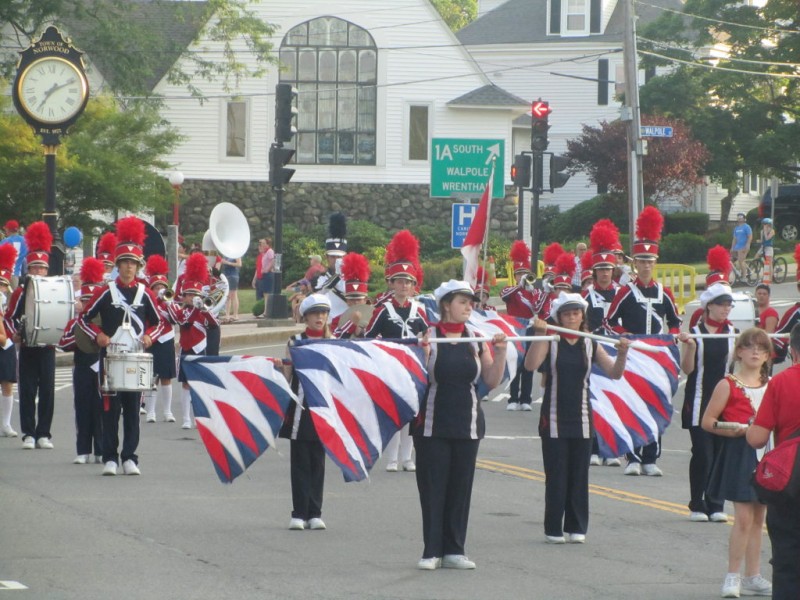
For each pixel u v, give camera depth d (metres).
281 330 45.19
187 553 15.65
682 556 16.19
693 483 18.61
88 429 22.28
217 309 27.58
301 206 72.12
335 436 15.87
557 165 40.03
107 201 53.00
